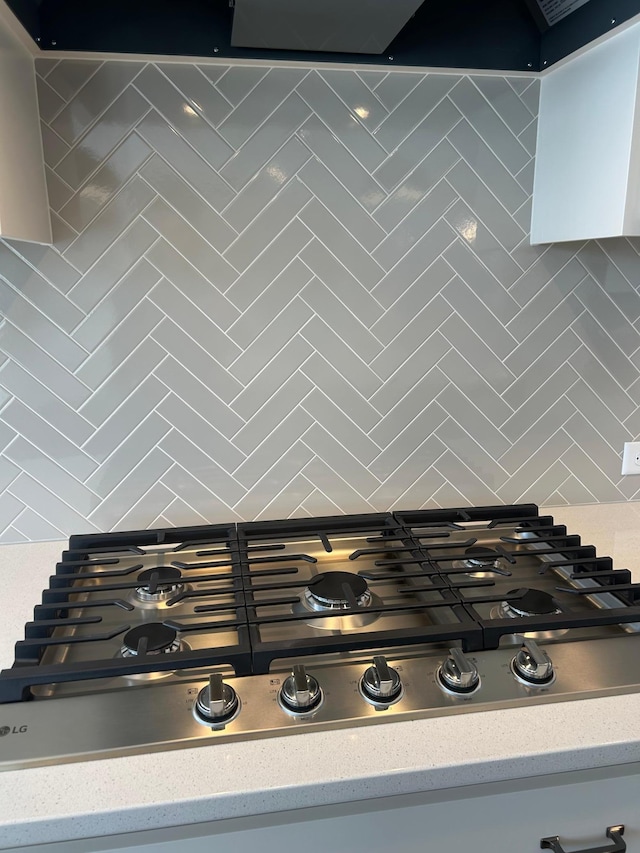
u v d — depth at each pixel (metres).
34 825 0.70
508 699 0.87
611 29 1.03
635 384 1.52
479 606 1.11
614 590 1.06
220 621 0.99
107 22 1.09
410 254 1.33
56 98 1.15
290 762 0.77
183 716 0.83
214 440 1.35
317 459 1.41
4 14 0.93
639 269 1.45
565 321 1.44
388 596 1.15
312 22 0.99
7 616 1.09
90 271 1.23
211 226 1.25
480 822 0.83
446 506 1.50
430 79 1.26
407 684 0.89
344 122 1.25
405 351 1.38
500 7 1.19
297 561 1.28
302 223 1.28
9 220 0.98
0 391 1.26
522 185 1.34
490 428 1.47
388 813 0.79
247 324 1.30
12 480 1.31
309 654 0.91
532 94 1.30
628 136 1.05
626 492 1.59
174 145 1.20
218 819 0.75
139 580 1.14
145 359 1.29
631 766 0.85
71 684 0.91
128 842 0.74
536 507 1.44
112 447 1.32
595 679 0.91
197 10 1.10
